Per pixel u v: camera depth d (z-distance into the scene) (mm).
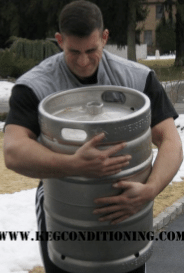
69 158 1437
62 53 1808
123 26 26031
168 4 28484
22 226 4062
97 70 1757
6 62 22375
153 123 1812
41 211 1887
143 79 1798
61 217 1628
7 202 4734
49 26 26297
